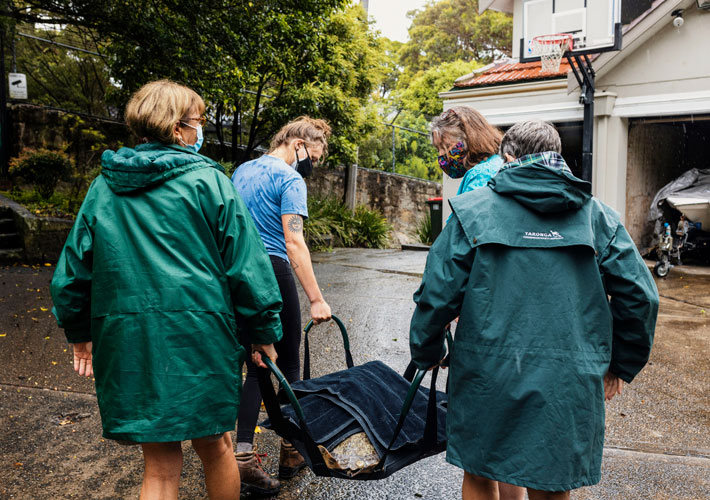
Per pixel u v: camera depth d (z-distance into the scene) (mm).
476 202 1970
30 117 12031
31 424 3525
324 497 2805
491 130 2545
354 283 8953
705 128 13188
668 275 9711
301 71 13062
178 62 8406
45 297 6812
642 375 4738
